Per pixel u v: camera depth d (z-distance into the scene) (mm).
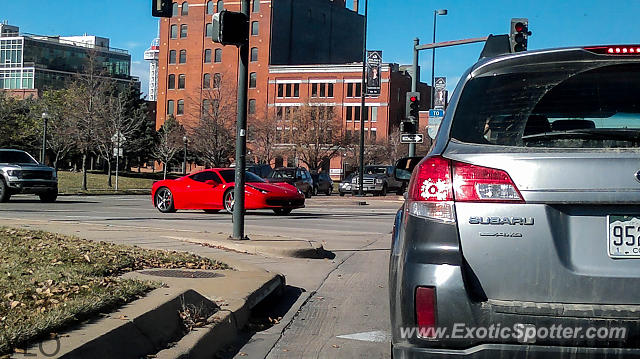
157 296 5902
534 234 3256
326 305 7594
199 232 12656
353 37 107625
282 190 19984
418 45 28938
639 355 3092
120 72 130125
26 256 7719
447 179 3414
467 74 3881
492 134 3533
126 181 50719
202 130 59781
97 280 6379
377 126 84688
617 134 3338
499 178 3322
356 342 6047
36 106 59719
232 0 87875
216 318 5895
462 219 3340
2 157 24781
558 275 3223
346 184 44281
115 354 4512
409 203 3562
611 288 3189
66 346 4246
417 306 3309
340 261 10711
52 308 5051
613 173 3215
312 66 86500
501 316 3182
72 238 9969
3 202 23672
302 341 6074
